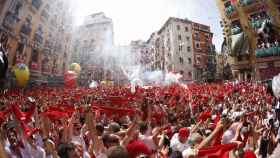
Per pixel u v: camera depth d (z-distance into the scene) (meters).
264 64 48.00
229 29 53.66
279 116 11.93
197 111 15.49
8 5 34.12
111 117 10.66
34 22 43.88
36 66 45.47
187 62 89.50
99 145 5.21
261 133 9.97
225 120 4.97
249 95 24.00
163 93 25.55
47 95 24.97
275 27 45.50
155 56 112.31
